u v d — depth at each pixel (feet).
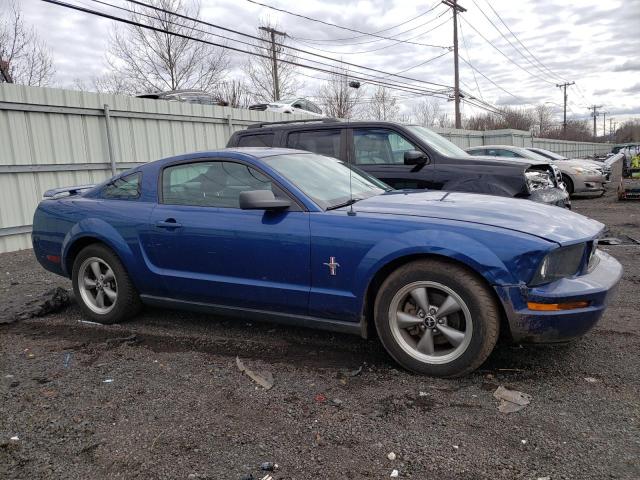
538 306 10.38
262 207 12.12
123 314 15.51
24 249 30.94
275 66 106.83
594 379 11.14
